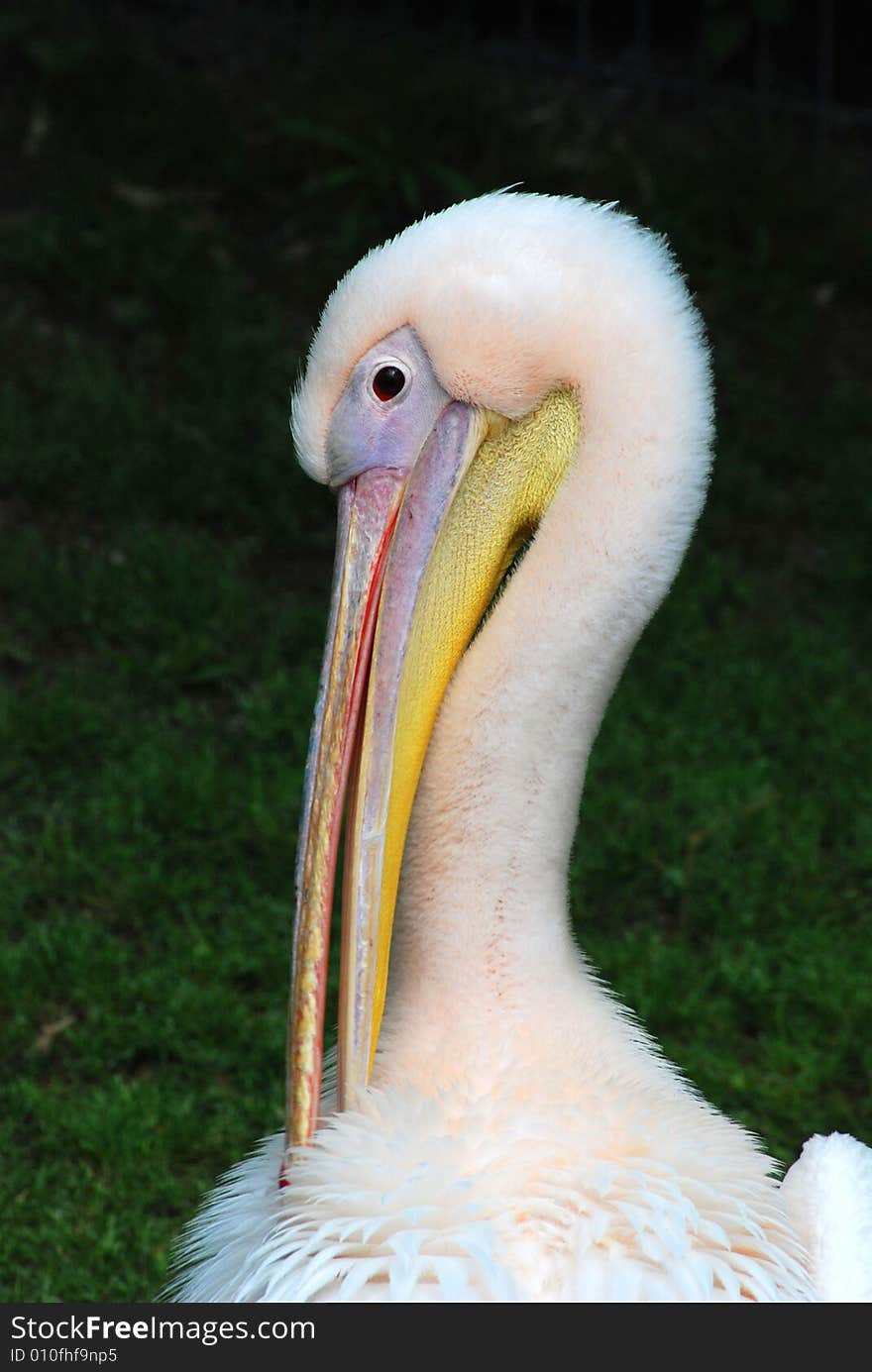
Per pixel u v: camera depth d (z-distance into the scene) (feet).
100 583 39.60
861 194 54.95
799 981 30.22
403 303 16.14
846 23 58.13
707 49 56.70
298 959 16.08
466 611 16.70
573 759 16.10
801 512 44.80
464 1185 14.21
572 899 32.50
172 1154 26.43
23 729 35.19
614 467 15.94
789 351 49.39
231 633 38.93
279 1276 14.16
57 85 53.88
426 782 16.12
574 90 57.21
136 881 31.73
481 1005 15.81
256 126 54.19
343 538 16.69
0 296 48.03
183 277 48.42
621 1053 15.85
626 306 15.83
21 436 43.55
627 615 16.08
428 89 55.26
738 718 37.47
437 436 16.44
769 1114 27.73
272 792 34.09
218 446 44.01
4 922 30.83
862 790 35.27
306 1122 15.78
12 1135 26.66
